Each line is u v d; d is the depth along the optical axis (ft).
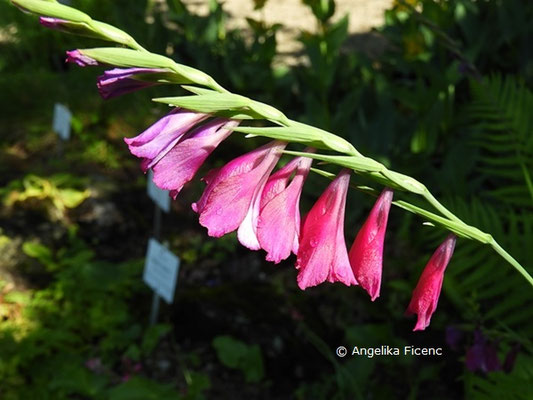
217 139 3.84
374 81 16.67
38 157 16.31
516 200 9.98
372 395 10.32
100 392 10.02
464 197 12.48
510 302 8.64
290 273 12.36
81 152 16.33
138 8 19.08
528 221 9.45
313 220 3.92
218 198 3.82
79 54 3.49
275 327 11.46
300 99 16.61
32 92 18.10
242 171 3.84
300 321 11.42
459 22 16.61
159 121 3.81
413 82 17.87
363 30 23.11
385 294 11.87
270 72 16.35
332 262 3.90
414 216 13.10
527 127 10.38
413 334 11.21
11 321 11.53
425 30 15.93
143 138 3.77
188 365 11.11
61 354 10.96
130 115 17.29
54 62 20.15
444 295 11.54
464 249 9.26
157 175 3.82
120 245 13.66
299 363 11.04
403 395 10.41
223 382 10.84
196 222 14.15
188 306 11.96
